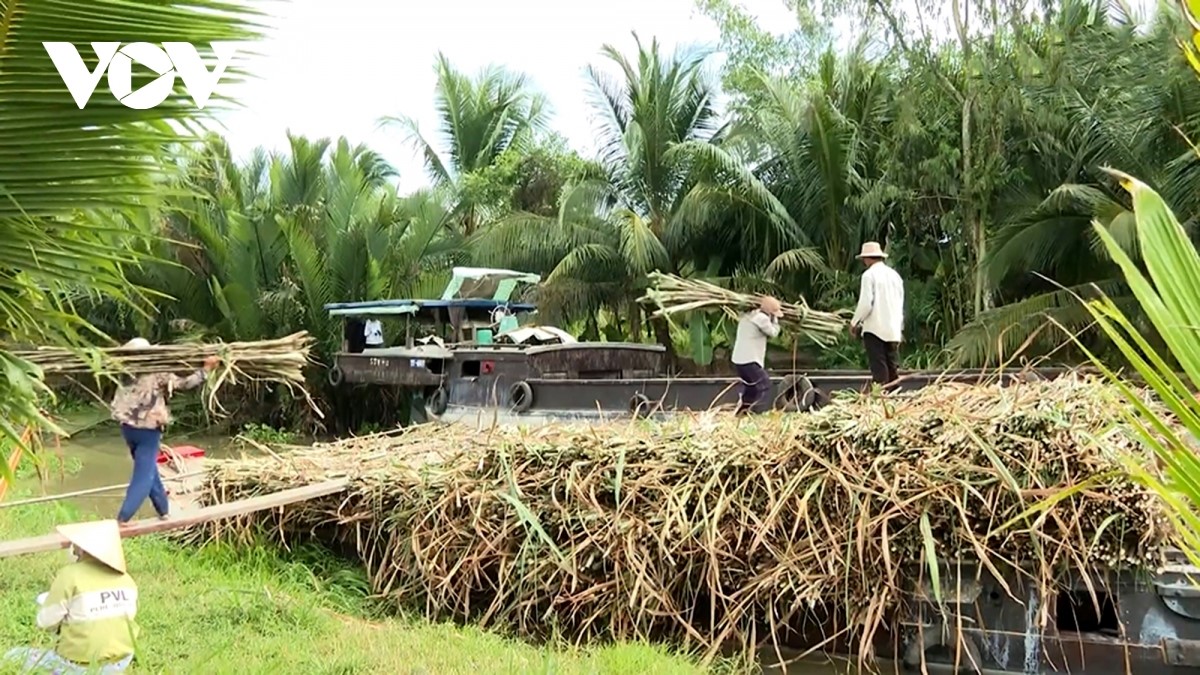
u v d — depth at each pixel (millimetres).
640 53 21266
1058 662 5762
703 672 6039
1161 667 5496
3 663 4789
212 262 20203
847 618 6188
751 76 21406
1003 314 13977
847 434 6277
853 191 18562
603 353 13031
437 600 7395
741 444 6703
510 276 14805
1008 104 15445
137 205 3215
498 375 12742
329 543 8773
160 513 7445
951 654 6141
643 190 21391
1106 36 15438
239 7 2879
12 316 3424
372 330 16109
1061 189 13828
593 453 7090
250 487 8727
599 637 6855
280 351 7109
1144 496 5348
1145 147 13891
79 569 4578
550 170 25719
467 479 7520
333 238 20031
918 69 16641
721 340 19188
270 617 6699
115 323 18609
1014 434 5836
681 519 6492
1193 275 1576
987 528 5871
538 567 6980
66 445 16281
